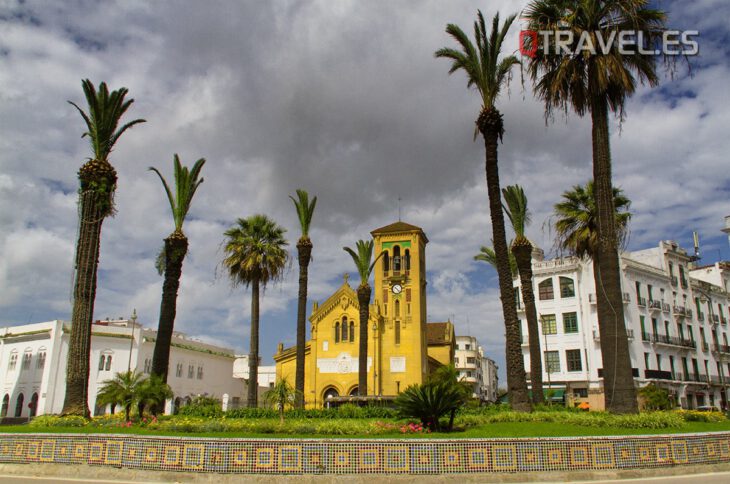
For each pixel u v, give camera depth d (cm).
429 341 8756
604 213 2566
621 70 2505
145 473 1738
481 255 5053
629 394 2353
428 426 2131
